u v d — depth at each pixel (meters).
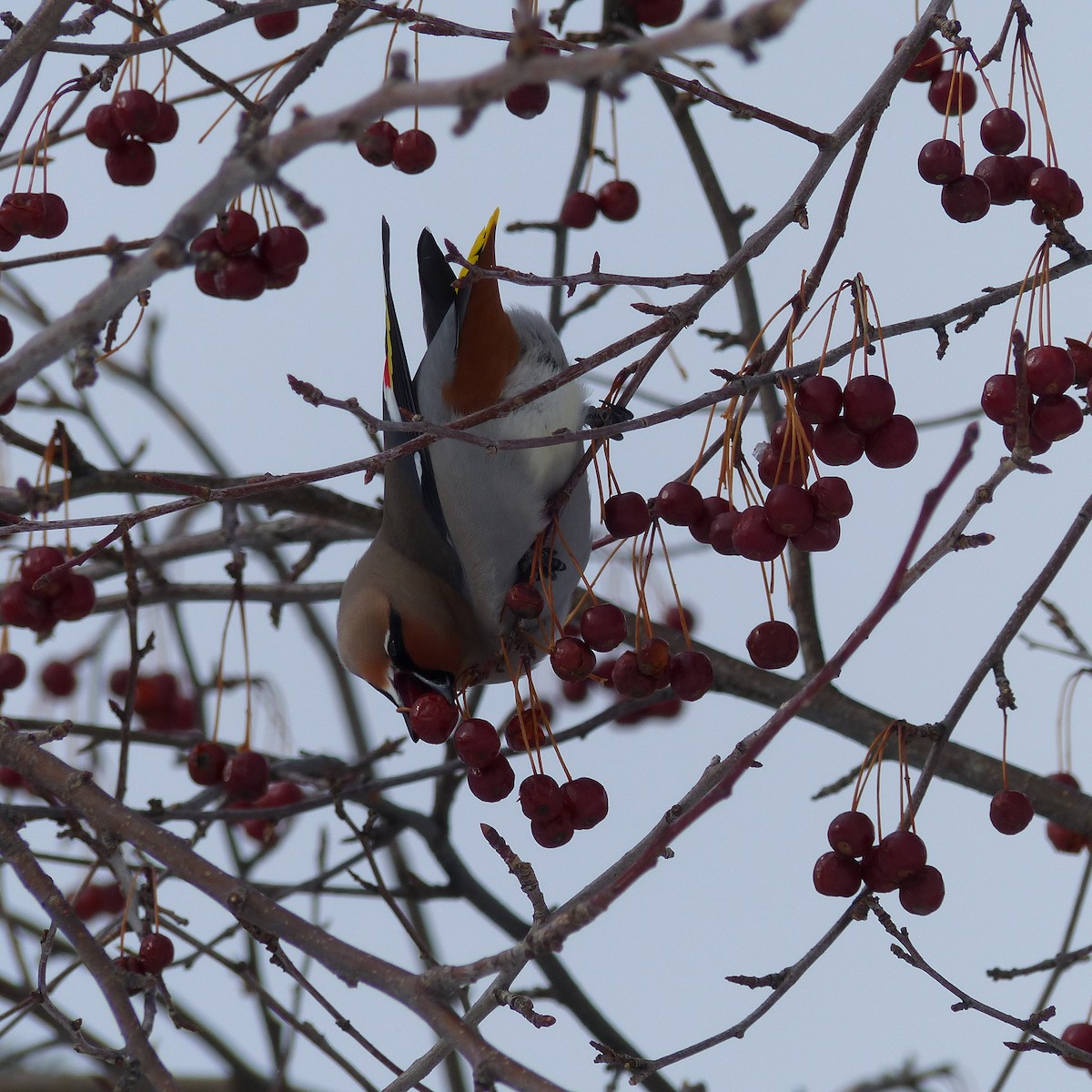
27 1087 10.93
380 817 11.64
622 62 4.26
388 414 10.20
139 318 7.18
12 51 6.88
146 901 9.16
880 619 5.36
